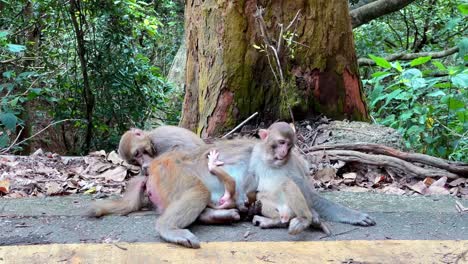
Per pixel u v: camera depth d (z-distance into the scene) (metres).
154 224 2.72
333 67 4.14
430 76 5.37
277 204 2.66
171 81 9.48
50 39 7.47
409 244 2.50
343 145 3.65
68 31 7.20
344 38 4.16
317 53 4.10
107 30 7.02
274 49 3.95
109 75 7.06
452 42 7.61
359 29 8.38
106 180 3.57
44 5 6.83
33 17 7.09
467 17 6.62
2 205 3.03
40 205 3.03
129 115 7.32
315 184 3.39
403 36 8.75
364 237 2.59
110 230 2.66
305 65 4.10
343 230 2.66
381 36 8.33
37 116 7.90
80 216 2.85
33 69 7.28
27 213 2.90
